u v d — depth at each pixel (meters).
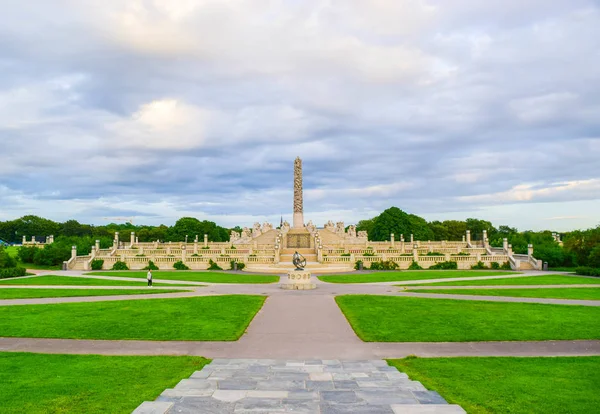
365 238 120.12
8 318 31.23
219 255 84.00
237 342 25.11
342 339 25.70
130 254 89.81
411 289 47.44
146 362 20.70
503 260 80.88
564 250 80.62
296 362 20.41
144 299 40.00
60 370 19.28
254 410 12.96
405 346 24.09
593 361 20.78
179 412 12.82
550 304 36.25
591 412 14.25
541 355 22.19
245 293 44.75
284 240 100.38
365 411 12.90
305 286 48.66
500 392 16.08
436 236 167.50
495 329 27.64
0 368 19.66
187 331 27.48
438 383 17.11
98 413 13.98
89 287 50.34
